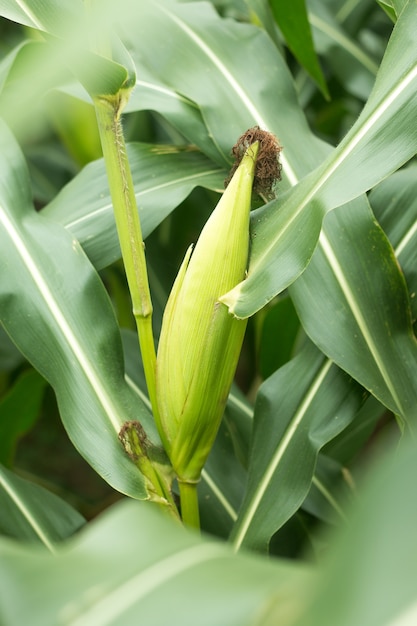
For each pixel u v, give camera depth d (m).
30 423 1.60
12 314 1.13
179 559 0.79
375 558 0.61
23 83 0.92
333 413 1.14
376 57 1.73
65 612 0.74
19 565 0.78
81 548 0.80
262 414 1.16
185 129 1.24
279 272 1.03
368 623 0.59
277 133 1.21
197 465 1.10
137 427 1.08
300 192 1.07
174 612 0.73
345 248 1.14
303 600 0.67
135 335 1.39
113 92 1.01
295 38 1.38
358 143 1.04
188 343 1.06
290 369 1.17
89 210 1.23
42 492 1.20
